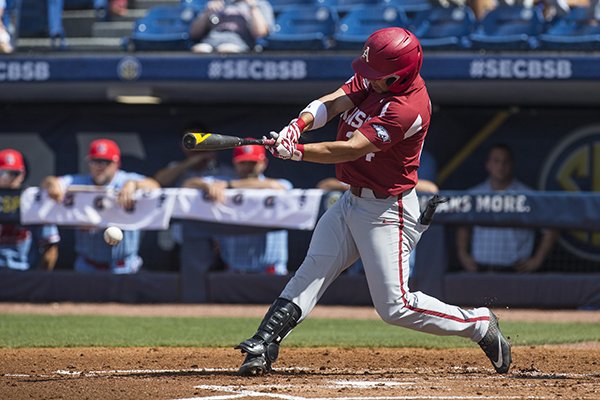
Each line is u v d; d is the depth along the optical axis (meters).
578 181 45.47
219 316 34.97
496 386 17.34
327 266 18.45
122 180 40.97
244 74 42.34
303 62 41.91
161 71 42.91
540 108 45.72
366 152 17.03
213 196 38.88
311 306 18.64
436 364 21.77
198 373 19.52
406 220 18.17
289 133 17.00
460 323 18.73
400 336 28.67
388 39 17.25
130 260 40.56
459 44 42.81
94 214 39.53
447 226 37.81
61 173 48.81
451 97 45.34
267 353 18.48
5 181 41.22
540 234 39.38
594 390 16.81
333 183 39.53
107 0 53.25
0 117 49.22
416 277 37.62
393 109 17.17
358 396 15.75
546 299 37.09
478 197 37.22
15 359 22.20
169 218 39.12
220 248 40.22
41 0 51.09
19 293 40.41
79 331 29.53
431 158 45.03
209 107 48.03
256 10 45.84
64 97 47.78
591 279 36.81
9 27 48.41
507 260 38.78
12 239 41.16
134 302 39.69
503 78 40.41
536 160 45.84
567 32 43.03
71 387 17.03
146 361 21.92
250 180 39.88
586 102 45.06
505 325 31.73
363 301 38.50
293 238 43.38
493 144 46.16
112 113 48.47
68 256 46.19
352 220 18.16
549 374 19.77
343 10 48.97
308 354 23.53
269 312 18.55
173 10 48.41
